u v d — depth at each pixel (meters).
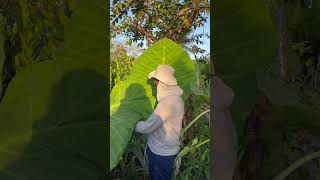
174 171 2.81
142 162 2.83
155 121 2.62
